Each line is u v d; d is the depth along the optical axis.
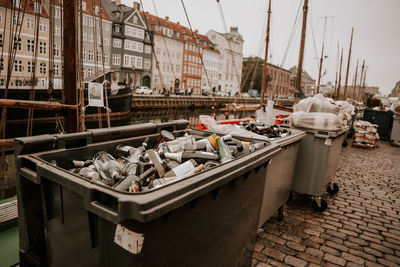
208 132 2.51
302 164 3.68
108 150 1.77
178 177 1.36
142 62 43.94
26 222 1.33
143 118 25.98
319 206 3.76
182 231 1.12
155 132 2.23
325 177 3.76
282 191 3.21
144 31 43.28
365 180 5.55
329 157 3.71
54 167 1.15
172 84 50.34
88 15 35.72
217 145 2.04
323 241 3.03
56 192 1.19
